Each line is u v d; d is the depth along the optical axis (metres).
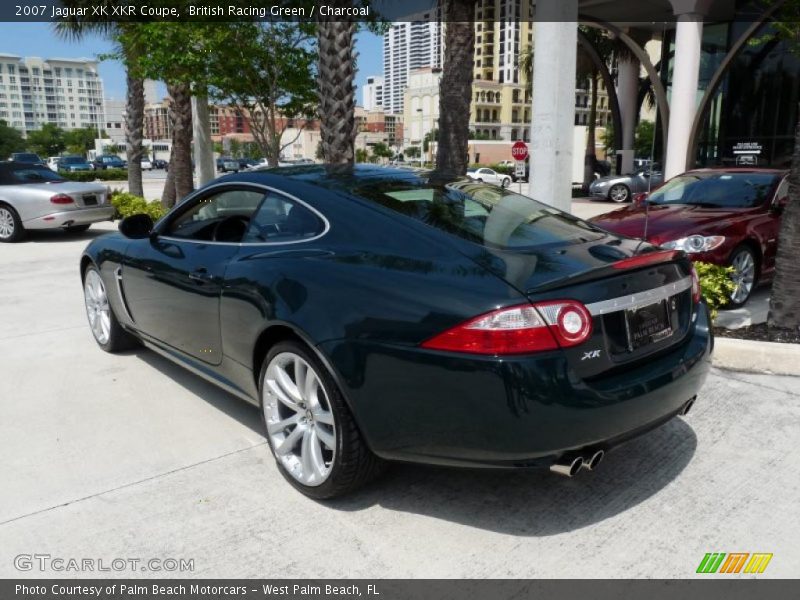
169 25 10.42
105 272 4.98
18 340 5.84
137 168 17.78
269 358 3.29
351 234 3.15
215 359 3.79
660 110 24.97
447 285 2.71
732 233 6.48
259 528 2.96
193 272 3.82
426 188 3.58
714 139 22.72
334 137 9.05
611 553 2.76
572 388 2.57
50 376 4.89
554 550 2.78
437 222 3.13
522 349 2.53
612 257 3.03
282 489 3.29
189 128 15.02
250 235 3.63
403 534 2.91
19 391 4.60
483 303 2.59
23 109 170.38
